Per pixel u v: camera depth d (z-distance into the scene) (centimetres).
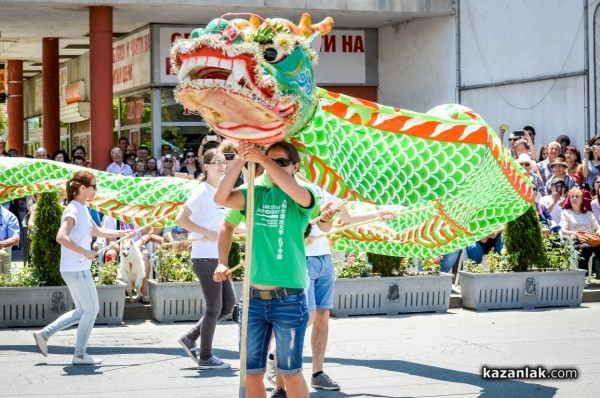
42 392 801
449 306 1296
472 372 873
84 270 909
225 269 668
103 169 1905
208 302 883
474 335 1070
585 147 1606
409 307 1242
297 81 587
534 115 1836
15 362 929
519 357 941
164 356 959
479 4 1952
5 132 4672
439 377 854
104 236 941
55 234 1149
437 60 2073
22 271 1173
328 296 813
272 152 624
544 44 1800
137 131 2272
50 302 1134
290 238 612
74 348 1002
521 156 1520
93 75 1889
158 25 2097
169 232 1323
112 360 939
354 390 806
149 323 1168
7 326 1128
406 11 1983
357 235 988
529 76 1838
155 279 1220
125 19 2050
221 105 566
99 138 1900
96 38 1878
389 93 2244
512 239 1300
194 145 2161
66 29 2248
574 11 1730
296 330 609
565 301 1299
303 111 596
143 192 1051
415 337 1059
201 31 575
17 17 2033
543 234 1338
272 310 609
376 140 731
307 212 620
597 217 1435
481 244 1406
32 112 3638
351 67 2261
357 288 1221
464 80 2002
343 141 718
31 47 2742
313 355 812
